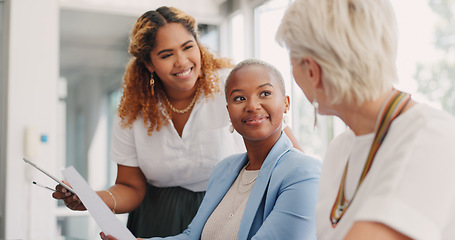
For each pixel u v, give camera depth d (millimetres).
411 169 704
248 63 1421
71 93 4016
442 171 694
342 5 799
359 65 787
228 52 4164
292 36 855
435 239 669
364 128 854
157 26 1761
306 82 881
